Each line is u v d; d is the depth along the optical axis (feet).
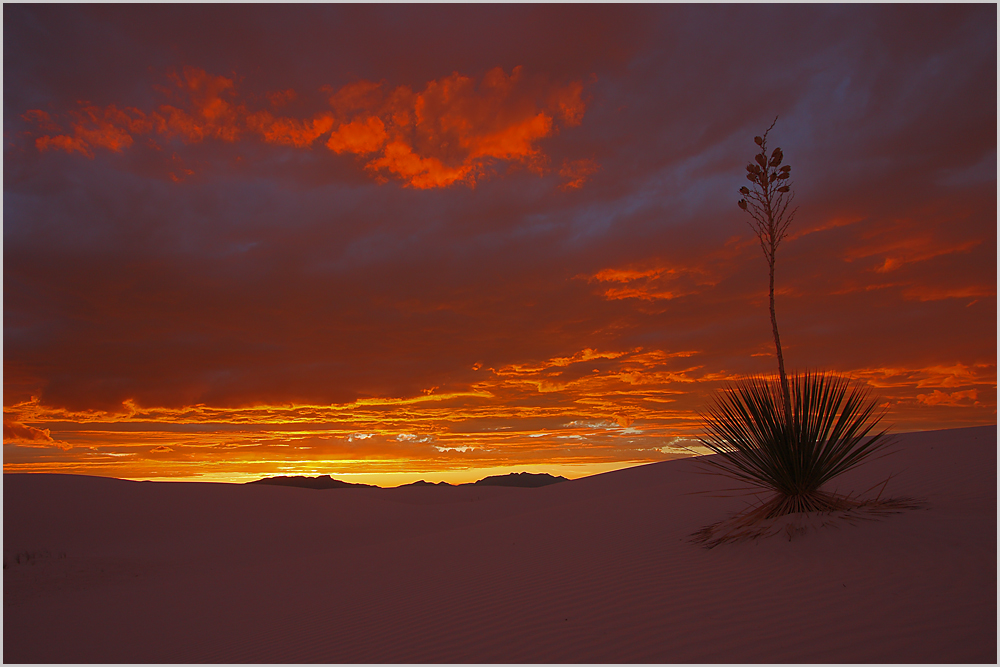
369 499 126.72
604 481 90.17
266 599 33.24
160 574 54.85
